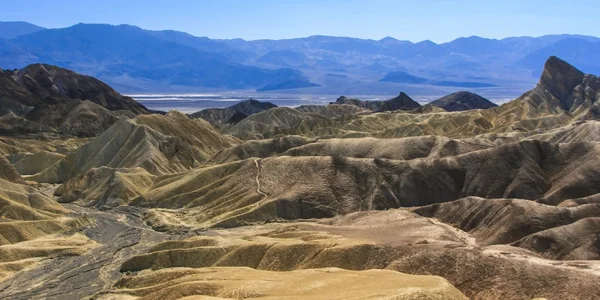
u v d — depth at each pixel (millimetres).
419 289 60406
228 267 90938
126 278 95250
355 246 90000
